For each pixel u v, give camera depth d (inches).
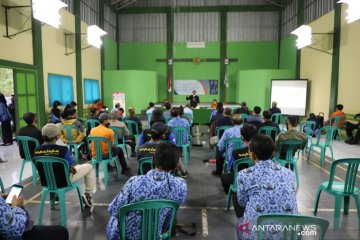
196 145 274.1
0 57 256.1
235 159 119.0
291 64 508.1
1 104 264.4
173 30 574.9
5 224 58.6
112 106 518.3
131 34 582.6
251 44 568.1
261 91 507.2
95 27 379.6
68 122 210.8
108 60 541.0
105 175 159.5
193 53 577.3
